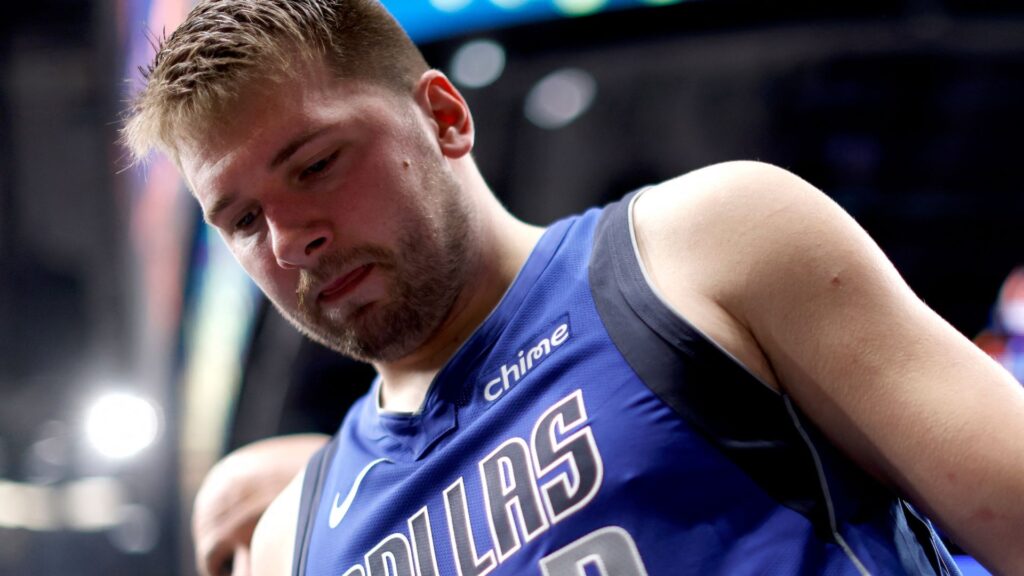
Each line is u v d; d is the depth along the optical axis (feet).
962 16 16.16
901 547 4.97
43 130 28.40
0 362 27.61
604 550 4.83
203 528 7.19
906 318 4.82
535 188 18.63
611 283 5.25
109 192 18.48
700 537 4.78
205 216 5.58
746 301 4.98
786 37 16.69
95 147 27.99
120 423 17.25
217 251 17.40
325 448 6.50
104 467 18.10
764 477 4.86
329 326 5.53
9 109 28.09
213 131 5.24
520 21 16.99
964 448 4.55
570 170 18.60
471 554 5.18
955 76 16.72
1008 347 14.62
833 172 17.61
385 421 5.80
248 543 6.99
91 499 17.87
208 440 17.53
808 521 4.81
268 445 7.63
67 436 18.79
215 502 7.20
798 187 5.14
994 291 16.80
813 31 16.56
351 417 6.48
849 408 4.81
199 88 5.21
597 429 4.98
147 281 18.08
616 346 5.10
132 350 18.21
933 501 4.70
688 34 16.98
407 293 5.43
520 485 5.11
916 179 17.33
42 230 28.37
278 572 6.22
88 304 27.89
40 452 18.81
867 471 5.07
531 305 5.49
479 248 5.70
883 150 17.35
